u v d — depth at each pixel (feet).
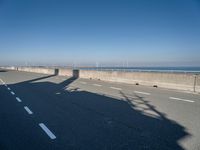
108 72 93.76
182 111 30.12
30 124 24.08
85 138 19.40
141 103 36.73
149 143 18.06
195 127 22.49
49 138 19.53
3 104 36.58
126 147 17.24
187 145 17.58
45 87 64.49
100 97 43.98
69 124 23.94
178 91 53.21
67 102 38.19
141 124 23.76
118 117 26.94
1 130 22.00
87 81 88.48
